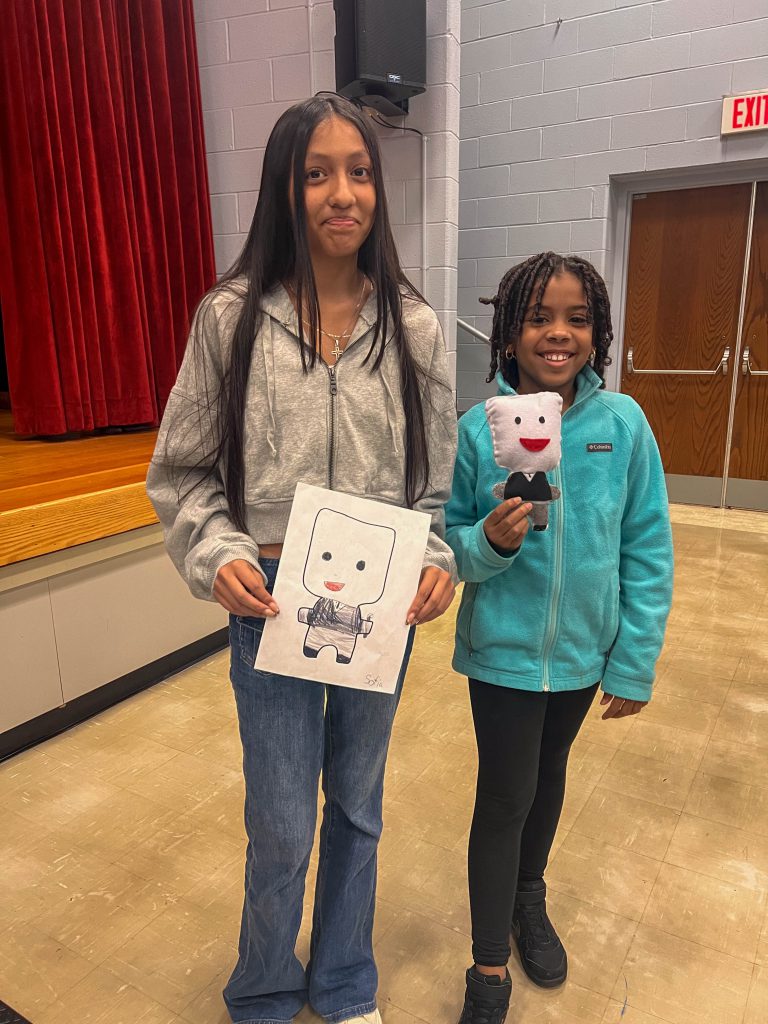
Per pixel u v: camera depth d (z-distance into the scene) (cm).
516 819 109
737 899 137
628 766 179
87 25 267
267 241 87
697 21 357
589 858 148
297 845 95
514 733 108
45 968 123
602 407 108
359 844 104
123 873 145
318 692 96
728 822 159
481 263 437
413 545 87
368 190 84
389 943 128
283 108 295
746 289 394
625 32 373
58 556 188
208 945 128
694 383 421
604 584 107
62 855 150
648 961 124
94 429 298
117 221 284
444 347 96
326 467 88
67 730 197
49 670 191
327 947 108
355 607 87
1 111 250
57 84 260
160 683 224
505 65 405
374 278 88
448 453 97
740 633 258
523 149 411
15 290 264
